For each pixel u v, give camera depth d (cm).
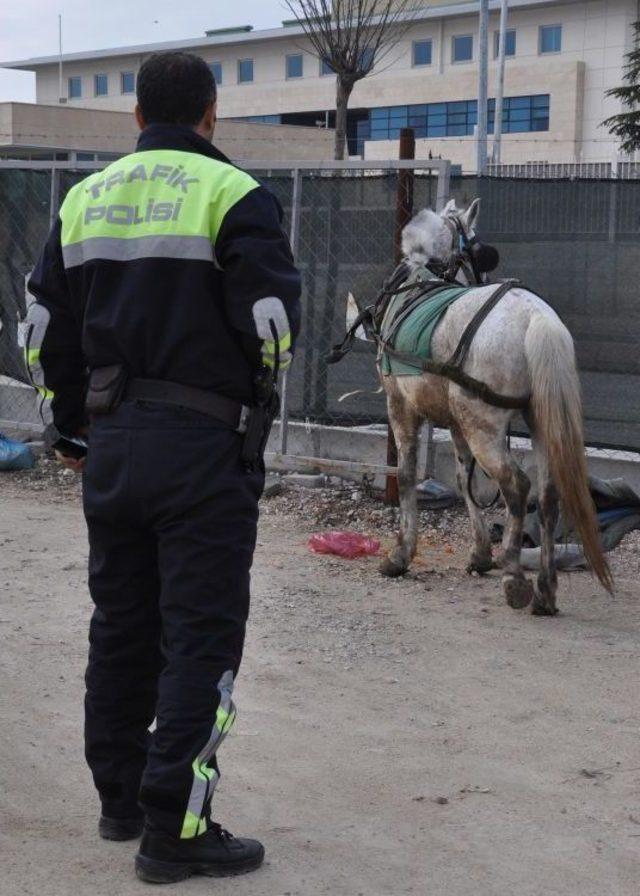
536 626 682
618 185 981
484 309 677
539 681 592
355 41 1891
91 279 381
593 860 414
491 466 685
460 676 598
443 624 681
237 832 428
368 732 525
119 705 404
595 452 948
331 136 4828
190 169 374
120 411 377
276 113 6825
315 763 491
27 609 684
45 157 4325
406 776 480
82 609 686
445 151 6122
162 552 378
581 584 771
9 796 455
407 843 423
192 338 369
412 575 781
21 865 399
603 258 984
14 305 1129
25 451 1079
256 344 363
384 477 969
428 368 697
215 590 374
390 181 944
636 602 733
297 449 1036
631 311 967
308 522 920
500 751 507
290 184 991
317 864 405
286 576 769
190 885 386
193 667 372
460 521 916
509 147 5984
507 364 665
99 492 382
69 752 496
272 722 534
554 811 451
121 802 412
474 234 783
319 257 984
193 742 373
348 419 997
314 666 607
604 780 480
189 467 369
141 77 390
